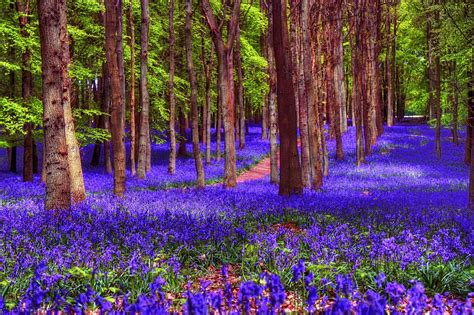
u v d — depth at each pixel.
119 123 14.67
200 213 10.62
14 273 5.90
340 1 24.25
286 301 5.66
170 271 6.39
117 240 7.82
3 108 17.84
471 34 19.08
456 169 26.83
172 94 25.50
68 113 12.96
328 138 40.84
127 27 27.31
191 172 26.88
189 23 19.33
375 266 6.61
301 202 12.55
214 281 6.61
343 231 8.66
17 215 9.86
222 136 46.44
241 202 12.62
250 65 35.03
